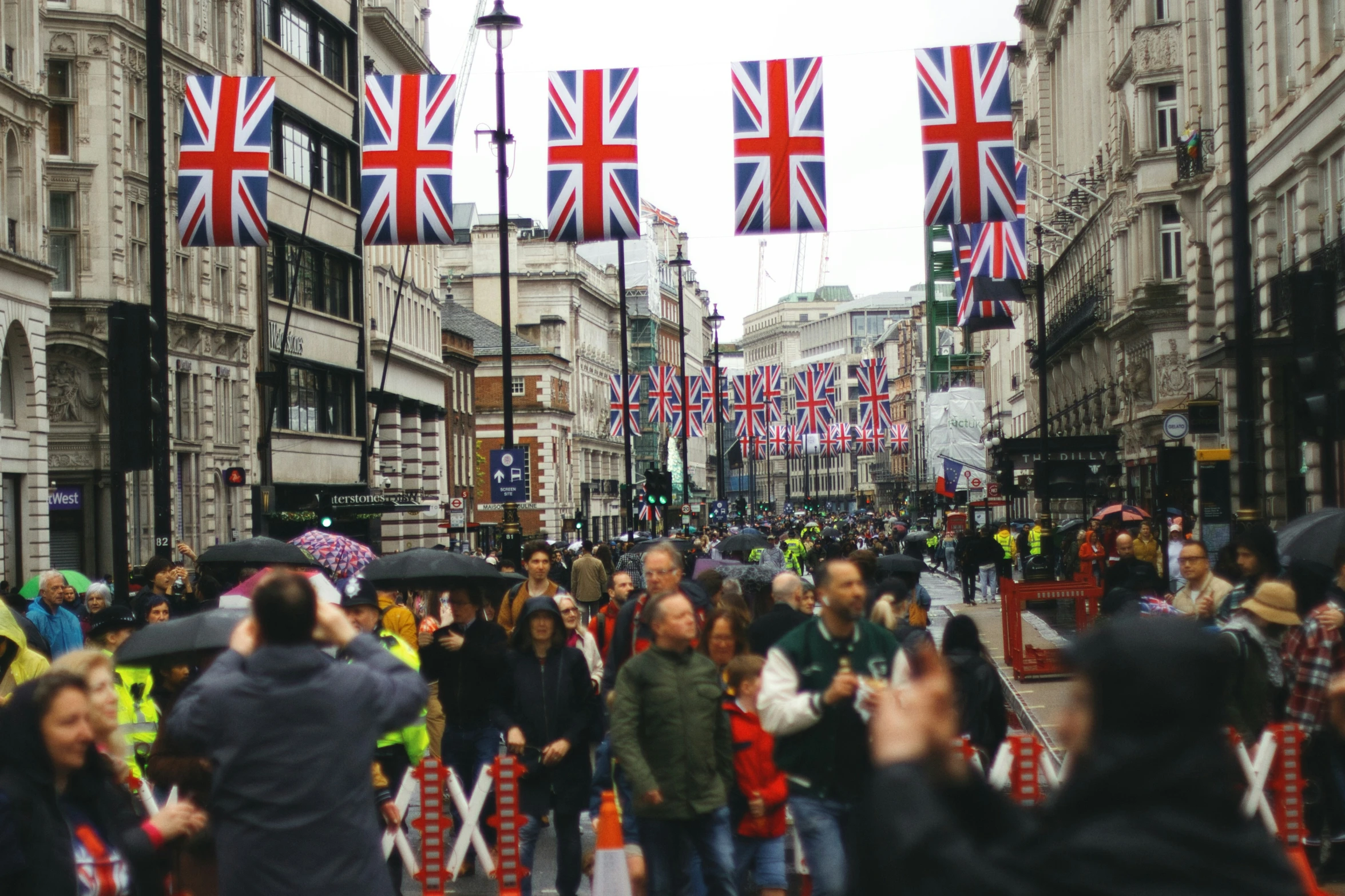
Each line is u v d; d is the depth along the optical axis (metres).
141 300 37.81
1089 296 56.22
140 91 37.72
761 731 8.92
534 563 13.06
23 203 31.48
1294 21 29.39
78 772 5.78
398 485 61.94
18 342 31.44
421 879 9.76
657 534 47.56
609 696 11.02
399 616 13.65
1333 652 9.34
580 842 10.00
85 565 35.84
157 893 6.27
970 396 97.25
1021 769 9.74
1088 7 59.66
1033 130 77.12
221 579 19.33
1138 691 2.82
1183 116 44.66
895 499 183.50
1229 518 20.77
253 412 45.38
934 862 2.83
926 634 11.21
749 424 75.19
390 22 60.28
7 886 5.23
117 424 15.71
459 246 104.75
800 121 22.48
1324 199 28.05
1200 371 37.81
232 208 23.34
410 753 9.88
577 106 23.66
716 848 8.40
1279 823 9.34
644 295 136.62
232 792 5.55
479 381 94.56
